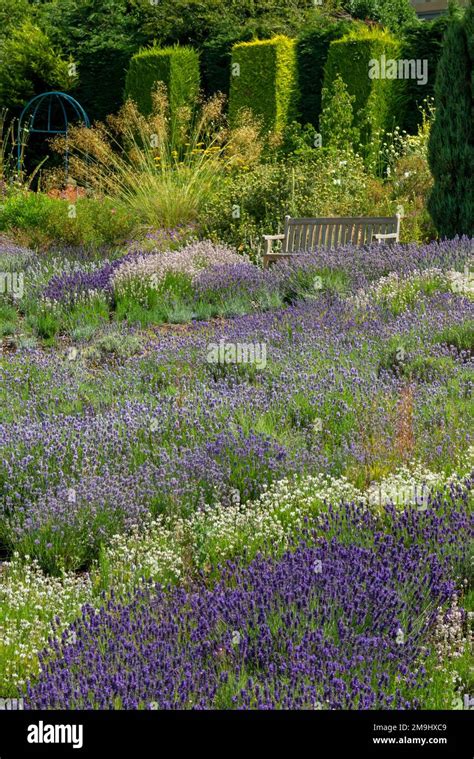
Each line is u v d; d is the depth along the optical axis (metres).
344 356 7.84
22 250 13.43
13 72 21.52
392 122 17.31
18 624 4.07
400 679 3.36
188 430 6.30
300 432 6.25
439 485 5.21
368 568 4.08
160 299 10.84
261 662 3.41
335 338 8.34
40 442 5.85
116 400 7.21
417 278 9.90
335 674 3.29
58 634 3.88
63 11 23.36
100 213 14.83
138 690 3.20
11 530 5.02
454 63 12.04
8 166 20.16
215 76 20.03
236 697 3.10
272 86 18.20
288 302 10.77
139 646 3.58
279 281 10.95
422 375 7.48
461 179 12.17
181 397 7.03
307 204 13.73
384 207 13.84
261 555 4.32
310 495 5.31
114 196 16.56
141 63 19.67
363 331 8.60
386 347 8.05
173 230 14.38
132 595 4.22
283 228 13.42
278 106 18.25
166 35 20.84
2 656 3.73
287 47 18.27
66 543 4.86
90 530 4.95
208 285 11.08
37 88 21.89
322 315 9.30
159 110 18.38
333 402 6.71
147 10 21.25
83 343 9.48
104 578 4.47
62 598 4.35
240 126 17.61
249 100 18.59
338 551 4.23
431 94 17.38
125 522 5.08
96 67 21.41
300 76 18.59
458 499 4.95
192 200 15.10
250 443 5.86
